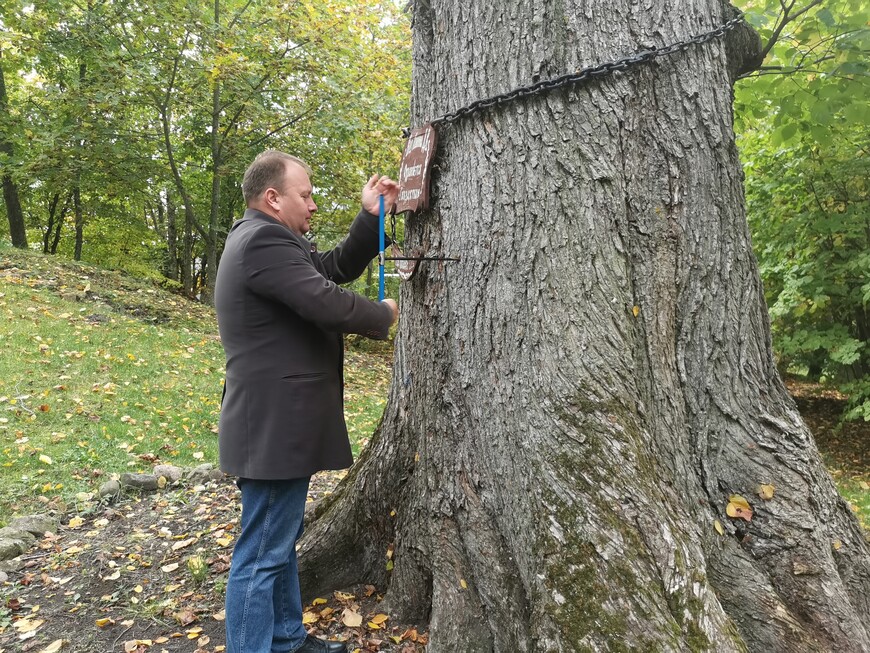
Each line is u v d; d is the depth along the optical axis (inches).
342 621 93.2
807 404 395.2
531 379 73.4
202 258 699.4
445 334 82.7
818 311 292.0
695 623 61.4
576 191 74.5
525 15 76.5
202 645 89.7
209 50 354.9
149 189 487.2
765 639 69.2
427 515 86.5
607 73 74.8
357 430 249.6
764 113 170.7
